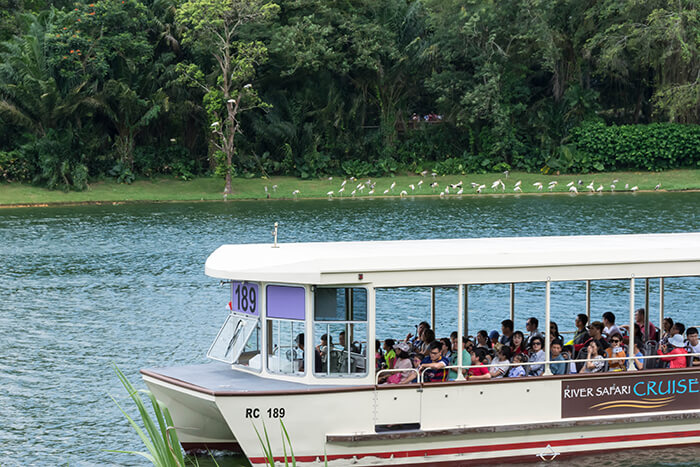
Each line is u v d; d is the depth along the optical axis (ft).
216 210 388.16
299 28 479.41
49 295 190.49
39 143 445.37
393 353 85.46
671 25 447.42
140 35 462.19
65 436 101.09
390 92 522.47
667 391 87.71
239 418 77.36
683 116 503.20
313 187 484.74
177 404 84.64
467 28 482.69
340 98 515.91
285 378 81.46
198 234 297.12
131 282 206.59
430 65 522.47
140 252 256.93
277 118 500.33
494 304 170.60
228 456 88.94
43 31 458.09
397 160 529.45
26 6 522.88
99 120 474.08
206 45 455.22
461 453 82.12
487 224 309.22
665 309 162.30
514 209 366.63
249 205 414.21
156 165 488.02
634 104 529.04
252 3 444.96
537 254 83.82
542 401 83.87
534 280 83.87
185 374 85.15
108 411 110.32
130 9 457.68
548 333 84.99
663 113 518.78
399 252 82.94
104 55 452.76
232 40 475.72
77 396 116.47
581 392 85.05
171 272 221.25
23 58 444.96
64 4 510.17
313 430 78.43
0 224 335.67
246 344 85.40
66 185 444.96
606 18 490.08
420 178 508.53
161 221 342.23
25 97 442.50
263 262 81.51
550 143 513.04
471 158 517.96
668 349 91.45
